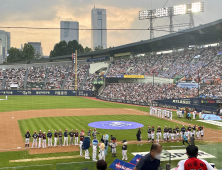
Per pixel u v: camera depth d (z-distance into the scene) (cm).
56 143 2834
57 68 12475
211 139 3231
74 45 17338
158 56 10138
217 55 8125
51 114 5206
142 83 9094
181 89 7369
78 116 4966
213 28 7494
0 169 1219
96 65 11638
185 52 9375
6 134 3325
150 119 4747
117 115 5219
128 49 10719
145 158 565
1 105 6775
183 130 3203
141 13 10412
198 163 574
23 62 13050
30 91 10812
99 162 586
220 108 5084
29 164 2122
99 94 9975
